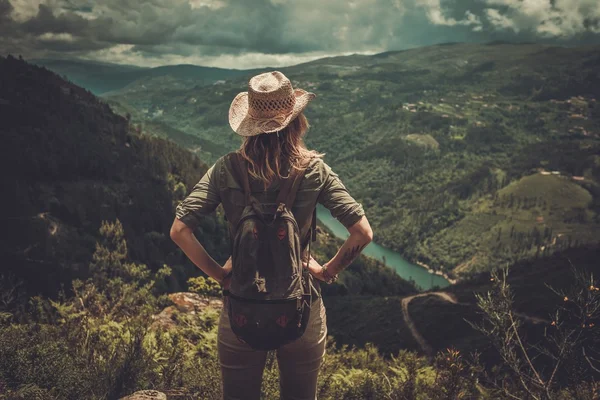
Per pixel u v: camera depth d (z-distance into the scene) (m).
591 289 2.25
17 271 77.81
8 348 2.91
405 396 3.70
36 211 93.88
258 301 1.60
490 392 2.95
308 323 1.78
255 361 1.85
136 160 139.12
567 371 2.31
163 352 3.79
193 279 8.34
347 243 1.70
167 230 117.12
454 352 2.72
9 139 110.81
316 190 1.69
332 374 4.90
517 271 108.62
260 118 1.72
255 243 1.61
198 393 3.14
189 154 174.00
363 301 103.38
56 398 2.62
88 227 99.69
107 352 3.56
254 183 1.70
